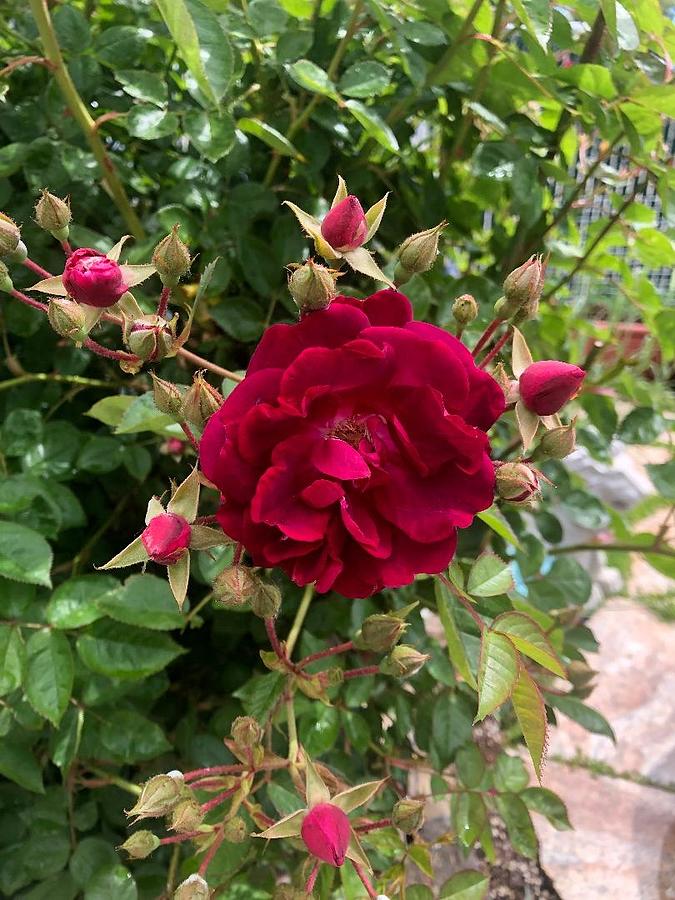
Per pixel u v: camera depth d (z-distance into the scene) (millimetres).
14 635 257
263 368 176
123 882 265
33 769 285
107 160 293
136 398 251
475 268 469
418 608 329
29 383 354
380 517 173
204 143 273
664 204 301
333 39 307
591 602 699
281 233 316
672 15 319
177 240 200
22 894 317
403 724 349
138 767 379
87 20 308
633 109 287
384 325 185
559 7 303
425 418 169
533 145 329
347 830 191
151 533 180
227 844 257
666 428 429
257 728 218
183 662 399
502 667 191
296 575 166
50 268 325
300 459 164
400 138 356
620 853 511
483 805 312
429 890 255
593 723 359
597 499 406
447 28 292
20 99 331
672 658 670
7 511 270
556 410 201
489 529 361
